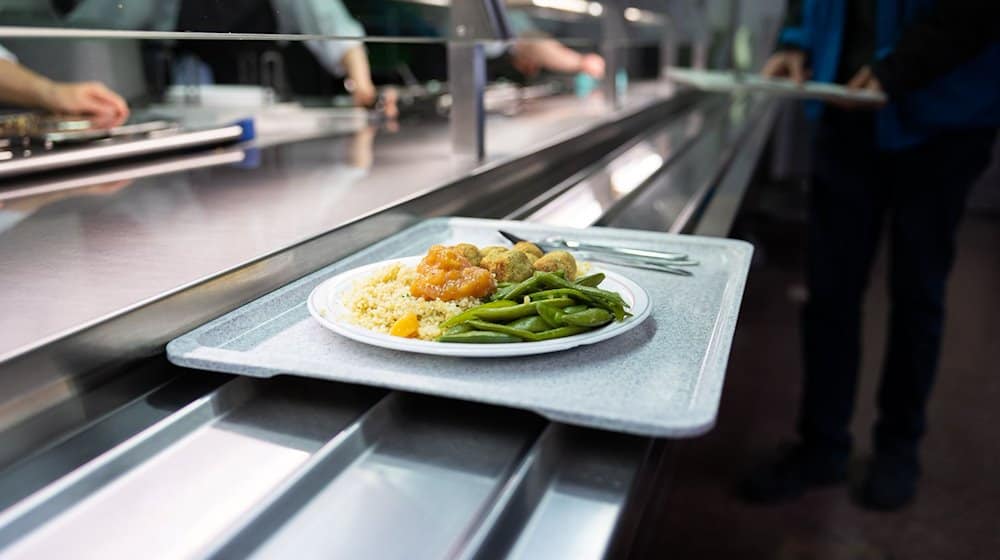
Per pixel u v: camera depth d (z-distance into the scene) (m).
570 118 2.35
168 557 0.48
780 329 3.21
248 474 0.57
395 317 0.75
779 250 4.30
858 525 1.95
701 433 0.55
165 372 0.72
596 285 0.84
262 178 1.36
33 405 0.59
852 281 2.10
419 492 0.55
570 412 0.57
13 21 0.74
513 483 0.54
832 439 2.11
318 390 0.70
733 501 2.05
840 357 2.10
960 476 2.15
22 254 0.86
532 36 2.66
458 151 1.62
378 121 2.30
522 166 1.66
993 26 1.66
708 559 1.80
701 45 4.25
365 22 1.30
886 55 1.81
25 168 1.27
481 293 0.78
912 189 1.95
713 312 0.83
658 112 3.01
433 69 3.06
